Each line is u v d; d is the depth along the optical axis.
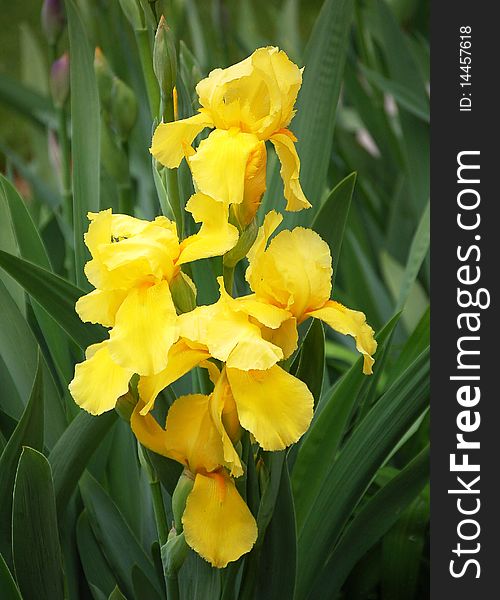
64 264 1.89
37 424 1.29
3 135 3.62
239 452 1.15
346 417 1.40
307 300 1.15
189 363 1.14
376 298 1.96
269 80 1.16
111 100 1.60
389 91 1.99
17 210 1.49
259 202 1.17
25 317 1.50
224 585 1.24
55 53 1.89
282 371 1.13
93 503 1.39
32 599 1.28
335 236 1.43
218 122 1.17
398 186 2.20
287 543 1.27
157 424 1.16
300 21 3.81
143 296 1.12
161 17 1.24
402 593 1.50
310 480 1.42
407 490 1.38
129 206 1.65
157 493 1.22
